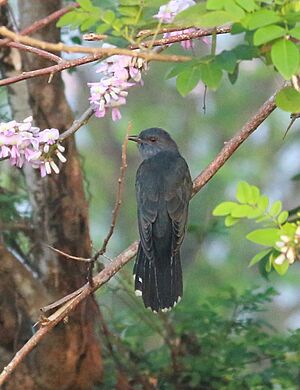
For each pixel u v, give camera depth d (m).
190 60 8.46
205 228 14.79
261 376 13.20
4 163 13.66
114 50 7.88
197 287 18.69
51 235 12.88
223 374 13.23
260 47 8.64
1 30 7.67
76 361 12.35
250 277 20.95
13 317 12.18
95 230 22.75
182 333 13.70
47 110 12.66
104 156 24.30
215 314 13.80
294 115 9.79
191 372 13.28
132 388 12.95
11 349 12.32
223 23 7.87
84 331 12.38
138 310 14.25
